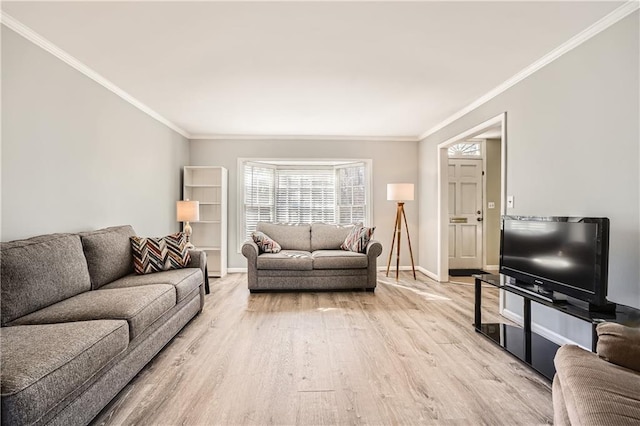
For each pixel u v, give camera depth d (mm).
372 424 1673
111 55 2779
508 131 3371
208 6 2119
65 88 2785
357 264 4340
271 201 6227
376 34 2461
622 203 2178
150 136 4348
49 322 1849
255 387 2012
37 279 1980
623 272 2170
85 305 2021
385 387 2018
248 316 3361
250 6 2123
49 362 1339
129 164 3834
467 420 1705
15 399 1156
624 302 2164
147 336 2225
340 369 2242
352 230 4961
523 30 2402
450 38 2518
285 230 5129
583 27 2363
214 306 3721
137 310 2014
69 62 2811
